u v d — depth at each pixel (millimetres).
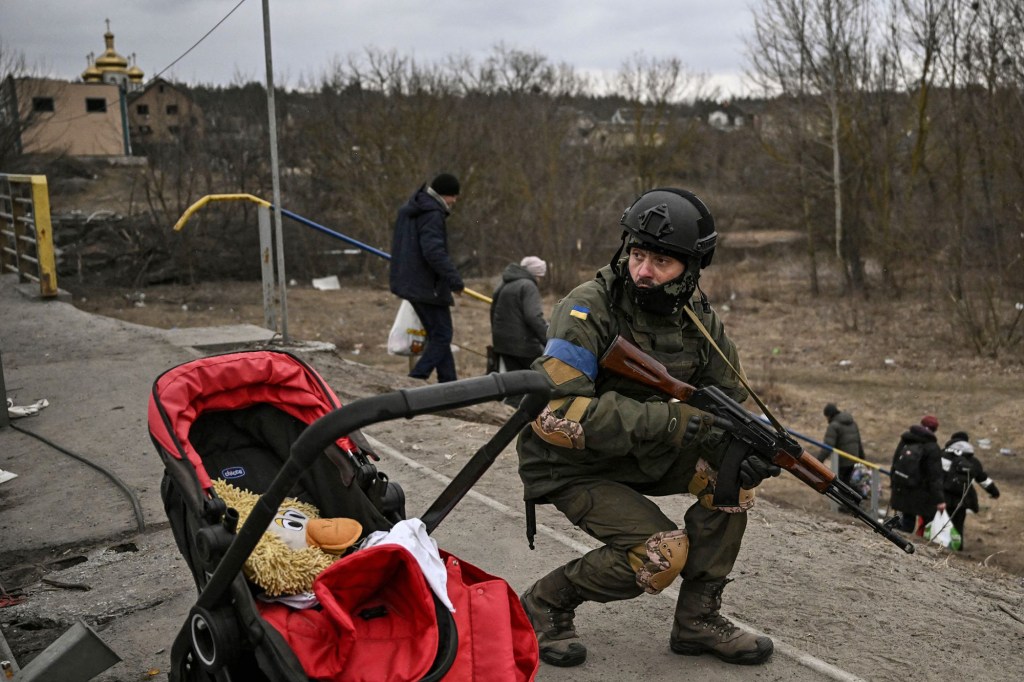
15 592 4207
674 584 4414
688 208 3102
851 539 5590
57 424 6609
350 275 29391
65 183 31562
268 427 3529
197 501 2816
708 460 3398
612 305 3213
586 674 3514
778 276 30969
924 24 24938
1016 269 21078
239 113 32875
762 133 30250
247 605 2459
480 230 31828
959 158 23484
